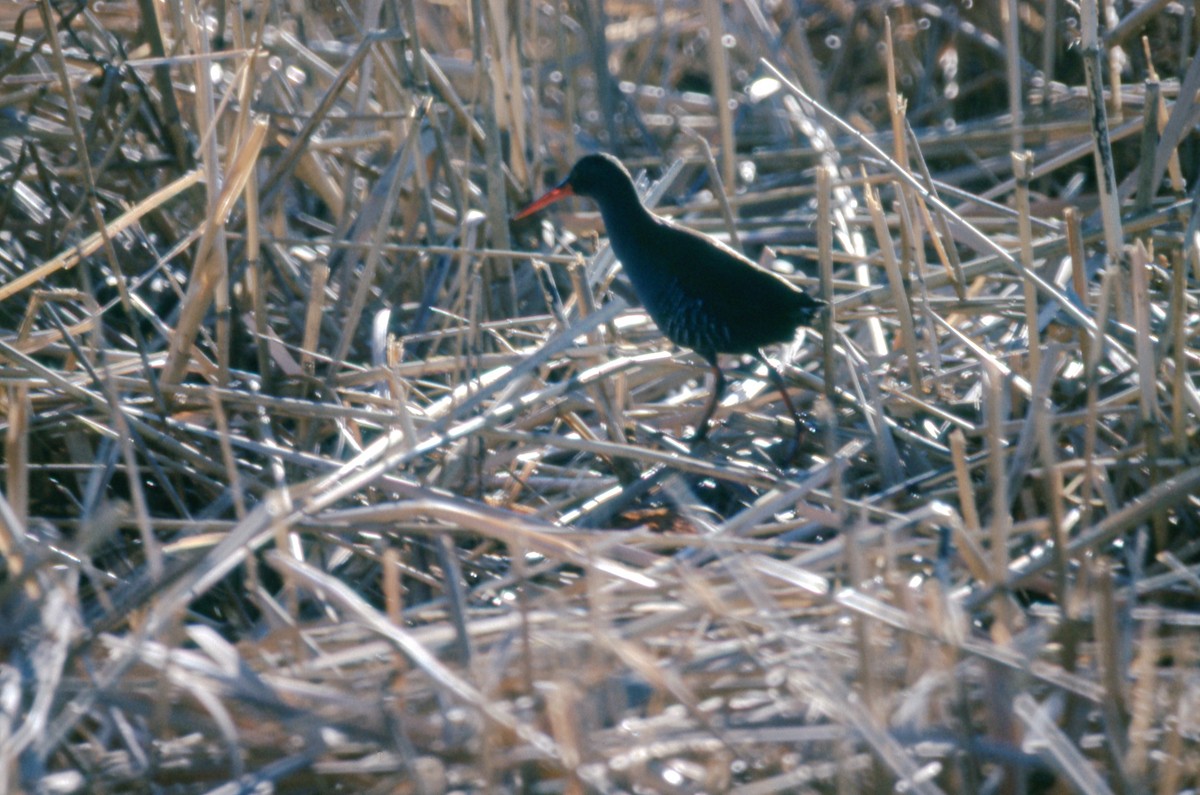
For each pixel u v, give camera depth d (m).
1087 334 9.79
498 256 12.11
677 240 10.92
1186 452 9.14
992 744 6.41
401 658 6.87
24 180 13.08
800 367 11.90
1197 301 10.80
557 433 11.25
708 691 6.88
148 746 6.56
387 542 9.06
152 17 12.09
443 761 6.40
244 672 6.47
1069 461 9.29
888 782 6.24
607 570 7.62
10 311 11.73
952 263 11.20
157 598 7.29
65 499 10.17
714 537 8.12
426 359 11.41
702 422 10.56
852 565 7.07
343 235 12.99
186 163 12.34
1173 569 8.21
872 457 10.27
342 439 10.12
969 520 8.35
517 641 7.01
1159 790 6.53
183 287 12.20
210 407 10.30
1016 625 7.54
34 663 6.54
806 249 12.66
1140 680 6.87
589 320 10.66
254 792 6.15
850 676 6.89
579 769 6.18
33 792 6.05
